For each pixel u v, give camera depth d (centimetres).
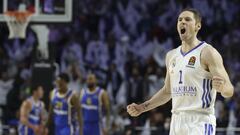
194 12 682
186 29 675
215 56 667
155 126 1681
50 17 1530
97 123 1512
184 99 679
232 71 2088
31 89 1489
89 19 2288
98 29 2264
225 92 630
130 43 2188
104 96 1504
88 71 2034
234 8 2353
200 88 672
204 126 669
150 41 2194
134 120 1714
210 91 674
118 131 1616
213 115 683
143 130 1630
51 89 1499
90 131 1509
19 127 1474
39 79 1502
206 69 673
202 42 684
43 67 1505
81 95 1517
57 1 1530
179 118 682
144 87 1867
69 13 1527
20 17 1532
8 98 1838
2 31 2145
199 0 2366
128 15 2308
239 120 1683
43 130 1413
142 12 2320
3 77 1925
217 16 2333
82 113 1517
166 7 2344
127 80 1998
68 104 1371
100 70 2023
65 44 2169
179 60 688
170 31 2275
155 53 2131
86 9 2309
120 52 2125
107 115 1507
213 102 681
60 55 2138
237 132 1609
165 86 723
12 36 1537
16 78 1905
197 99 674
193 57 676
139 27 2278
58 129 1387
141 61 2094
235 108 1764
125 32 2252
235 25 2303
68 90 1374
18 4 1559
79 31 2225
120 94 1933
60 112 1377
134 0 2350
